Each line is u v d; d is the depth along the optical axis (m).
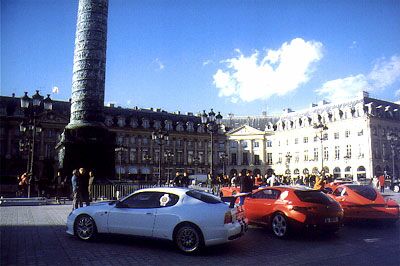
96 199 23.92
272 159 82.44
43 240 9.51
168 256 8.02
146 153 78.62
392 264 7.39
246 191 15.46
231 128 89.31
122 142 76.62
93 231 9.35
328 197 10.73
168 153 70.31
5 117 65.75
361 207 12.16
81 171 15.08
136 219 8.92
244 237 10.62
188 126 84.44
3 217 14.42
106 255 7.98
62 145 28.41
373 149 62.09
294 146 76.94
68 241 9.43
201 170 83.56
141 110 82.50
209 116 25.31
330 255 8.25
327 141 69.56
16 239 9.59
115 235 9.42
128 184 26.92
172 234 8.46
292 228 10.18
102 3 29.52
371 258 7.94
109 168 28.83
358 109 65.12
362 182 44.31
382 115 65.06
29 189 25.53
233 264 7.40
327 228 10.20
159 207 8.84
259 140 84.25
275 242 9.87
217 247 9.12
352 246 9.30
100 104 28.88
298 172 75.31
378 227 12.55
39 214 15.67
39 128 29.80
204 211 8.33
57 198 23.50
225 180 31.00
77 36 29.19
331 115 69.81
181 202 8.66
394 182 38.94
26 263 7.17
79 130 27.62
